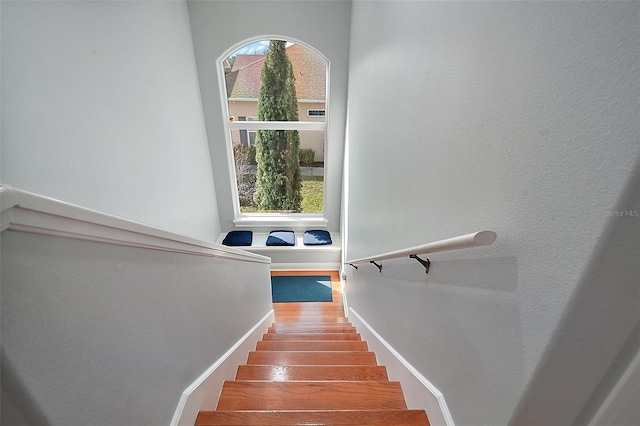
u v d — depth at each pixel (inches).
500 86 27.8
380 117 78.0
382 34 75.2
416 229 51.0
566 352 21.8
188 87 129.6
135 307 31.1
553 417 24.1
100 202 66.3
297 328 124.7
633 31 16.1
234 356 67.6
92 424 24.5
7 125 45.1
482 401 31.6
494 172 28.9
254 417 46.5
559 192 21.3
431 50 44.0
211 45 139.6
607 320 19.3
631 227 17.3
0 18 44.3
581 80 19.3
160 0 100.4
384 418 45.4
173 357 40.0
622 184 17.0
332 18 139.6
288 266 182.5
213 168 167.8
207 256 53.1
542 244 23.0
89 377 24.2
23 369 18.5
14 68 46.4
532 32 23.6
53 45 54.0
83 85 61.6
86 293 23.9
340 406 53.5
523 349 25.2
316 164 178.5
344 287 158.2
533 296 24.1
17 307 18.0
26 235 18.4
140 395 31.8
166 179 102.5
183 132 121.6
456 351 37.3
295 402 54.6
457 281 36.8
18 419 18.6
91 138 63.6
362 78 105.7
